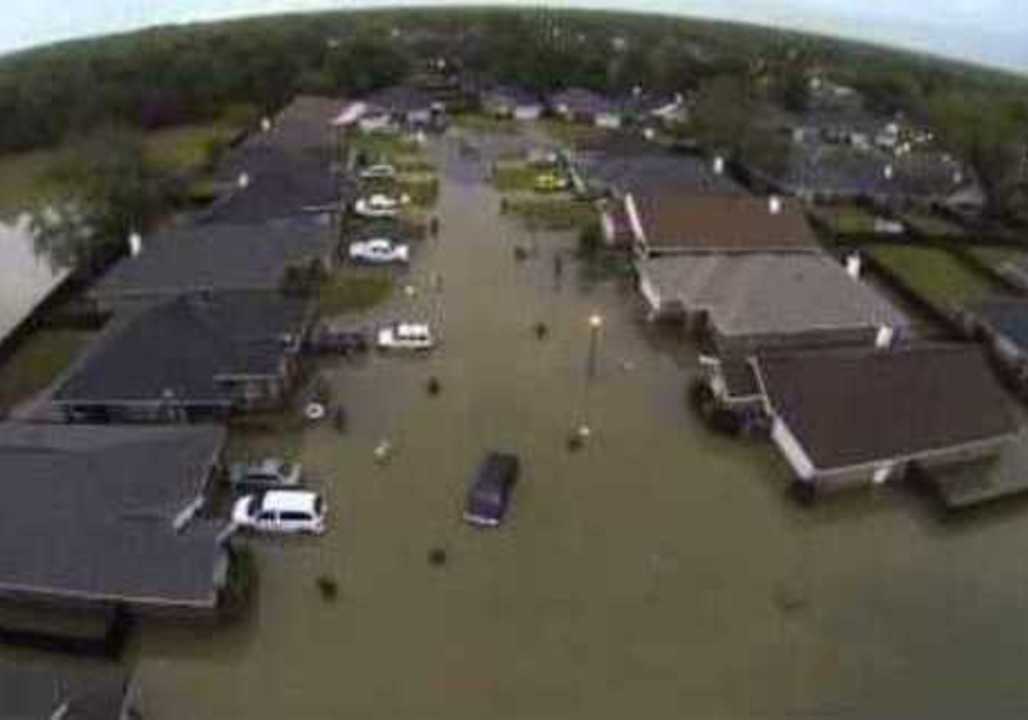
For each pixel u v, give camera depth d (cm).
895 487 4791
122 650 3750
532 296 6688
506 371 5731
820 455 4644
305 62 12025
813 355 5181
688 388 5597
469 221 8019
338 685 3622
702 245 6900
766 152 9294
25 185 8969
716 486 4766
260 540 4328
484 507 4444
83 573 3828
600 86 12469
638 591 4094
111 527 3934
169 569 3828
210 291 6134
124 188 7531
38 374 5581
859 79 13612
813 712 3569
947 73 14600
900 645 3894
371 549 4284
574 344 6062
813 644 3872
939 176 8950
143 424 4909
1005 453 5003
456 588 4081
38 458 4178
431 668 3700
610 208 7775
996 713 3600
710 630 3916
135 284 6191
